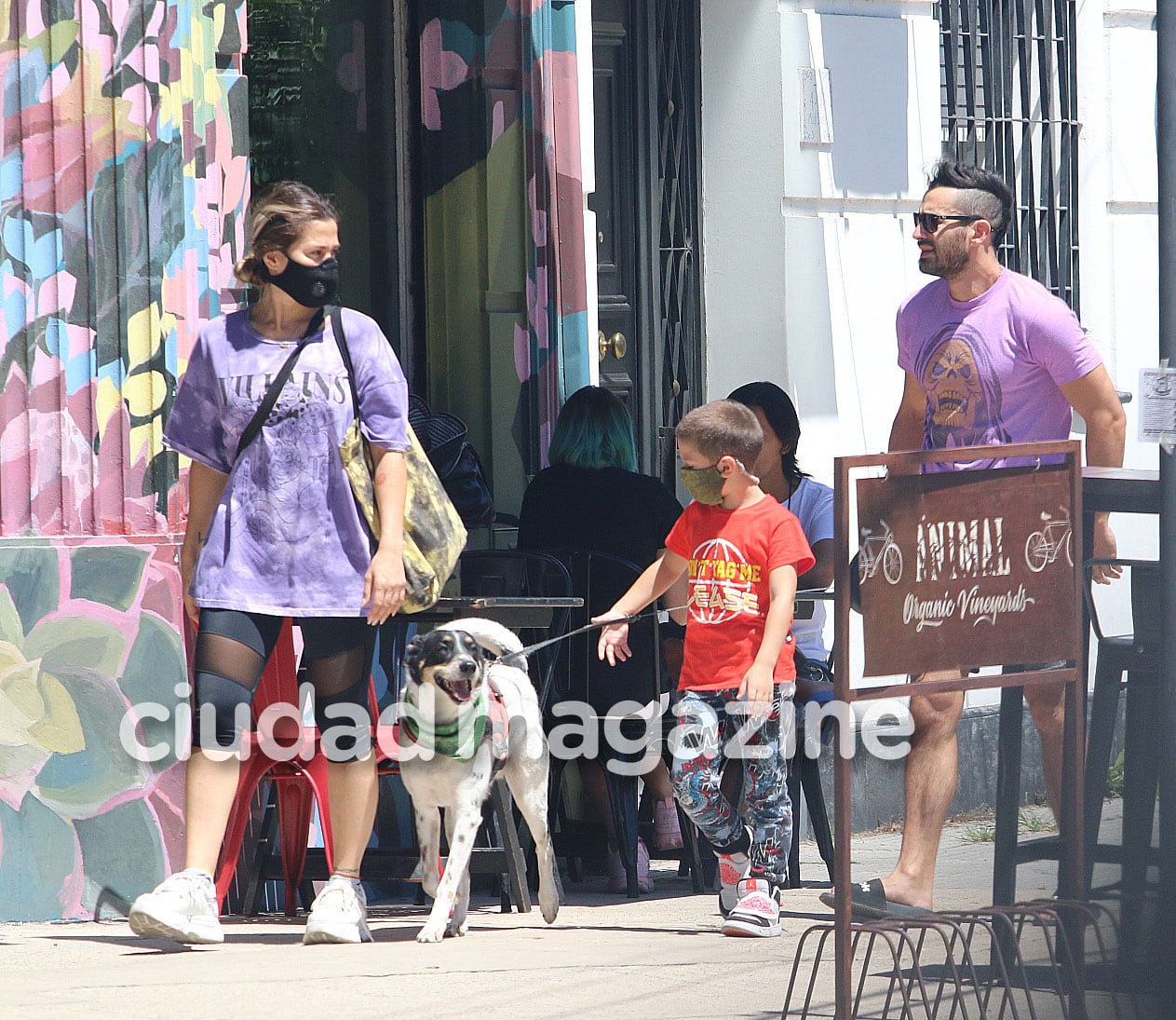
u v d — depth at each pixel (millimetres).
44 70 23203
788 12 33531
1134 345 39250
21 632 22812
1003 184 22688
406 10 30562
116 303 23625
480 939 22016
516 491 30547
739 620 22438
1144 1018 16797
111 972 19141
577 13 30984
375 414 21219
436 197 30766
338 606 20984
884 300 34844
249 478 20969
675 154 33906
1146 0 39375
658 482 28094
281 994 17844
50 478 23250
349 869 21797
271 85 28172
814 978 16484
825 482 33812
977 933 21391
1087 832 19312
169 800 23422
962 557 16344
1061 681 17188
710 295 34156
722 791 25266
